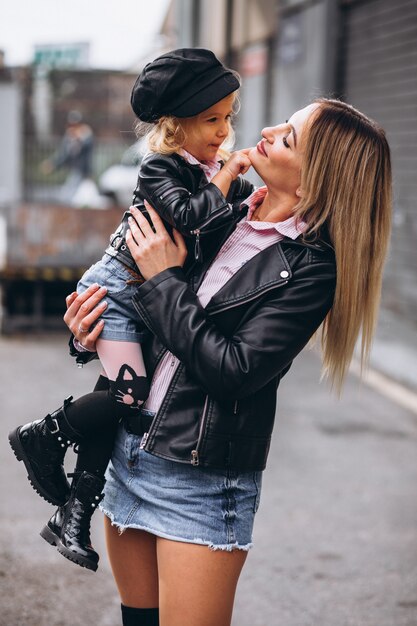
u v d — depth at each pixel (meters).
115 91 31.00
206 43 16.47
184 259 2.32
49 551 4.37
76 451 2.47
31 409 6.69
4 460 5.58
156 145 2.34
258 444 2.31
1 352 8.82
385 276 9.14
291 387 7.79
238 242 2.33
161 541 2.33
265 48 12.84
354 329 2.35
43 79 28.86
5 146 24.75
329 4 10.11
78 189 23.61
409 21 8.58
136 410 2.36
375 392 7.71
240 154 2.35
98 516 4.85
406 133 8.74
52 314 10.06
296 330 2.25
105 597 3.93
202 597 2.28
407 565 4.35
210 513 2.29
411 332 8.45
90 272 2.42
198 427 2.27
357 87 9.85
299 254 2.29
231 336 2.28
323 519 4.89
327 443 6.24
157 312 2.24
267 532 4.68
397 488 5.42
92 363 8.45
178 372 2.29
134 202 2.41
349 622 3.77
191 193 2.36
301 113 2.32
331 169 2.27
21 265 9.60
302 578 4.18
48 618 3.72
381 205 2.33
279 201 2.36
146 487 2.35
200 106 2.29
